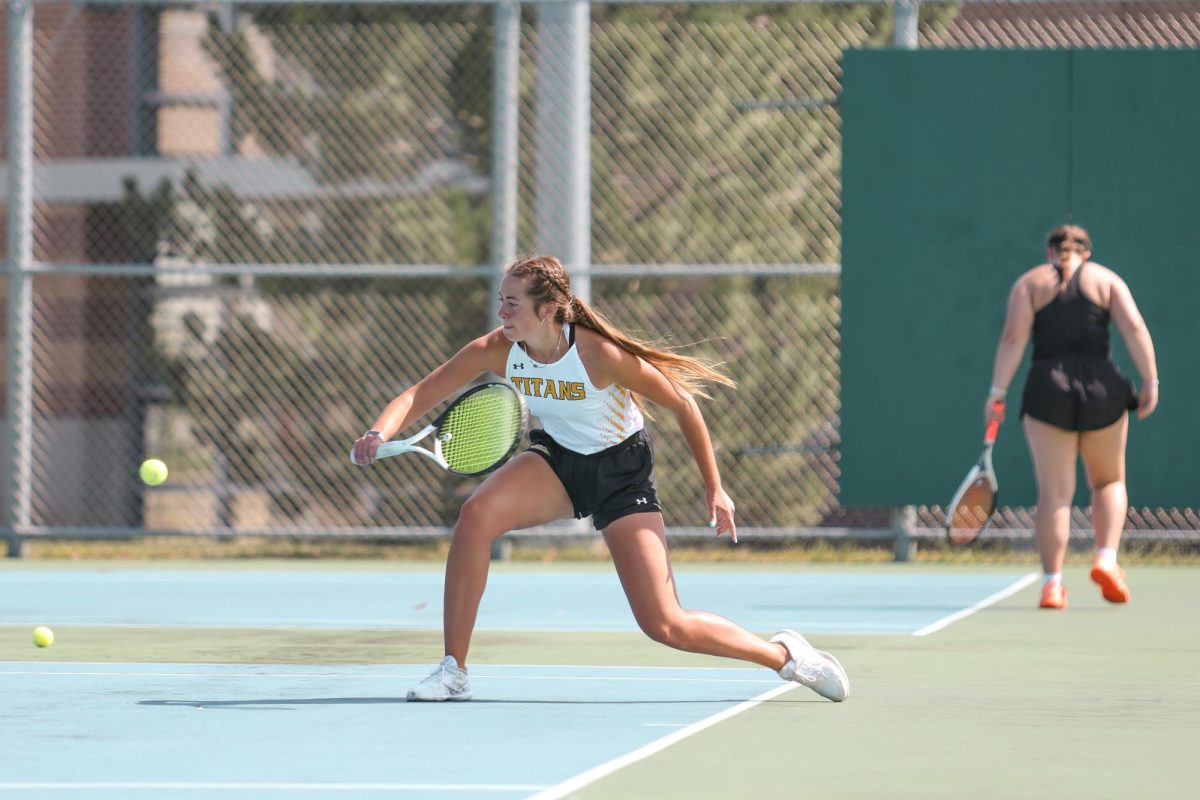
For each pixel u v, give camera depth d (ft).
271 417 143.13
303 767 47.39
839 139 135.33
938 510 136.98
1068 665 72.18
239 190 145.79
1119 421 96.43
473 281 138.62
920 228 127.65
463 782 44.88
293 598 105.81
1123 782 45.55
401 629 88.33
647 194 136.77
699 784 44.80
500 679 67.87
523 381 59.47
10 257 137.80
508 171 133.28
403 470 140.56
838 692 60.75
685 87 136.56
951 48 127.13
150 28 157.69
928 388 127.65
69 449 153.69
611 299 134.82
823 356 133.39
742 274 130.93
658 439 135.23
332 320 141.08
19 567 130.82
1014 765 48.14
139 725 55.62
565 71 133.69
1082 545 134.10
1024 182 126.93
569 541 135.33
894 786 44.73
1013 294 97.76
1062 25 137.49
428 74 141.49
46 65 158.51
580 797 42.88
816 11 134.92
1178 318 125.49
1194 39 136.36
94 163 154.20
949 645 79.51
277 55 144.05
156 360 148.05
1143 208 125.90
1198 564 128.47
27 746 51.29
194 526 151.43
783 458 134.51
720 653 59.72
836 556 132.46
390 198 141.79
